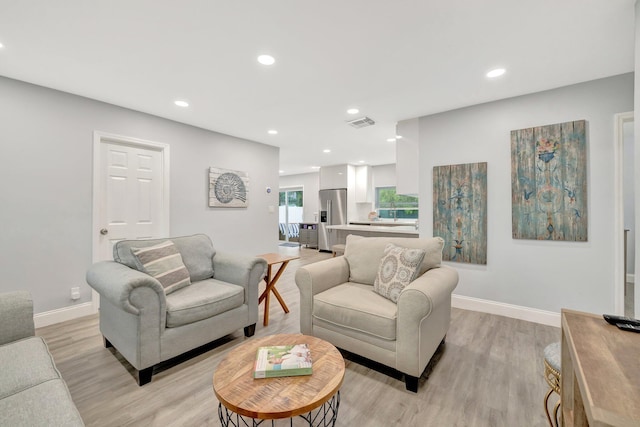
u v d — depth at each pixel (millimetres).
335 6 1625
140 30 1842
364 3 1602
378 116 3504
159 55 2143
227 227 4340
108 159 3137
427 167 3436
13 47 2027
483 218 3020
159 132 3523
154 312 1781
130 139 3248
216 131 4176
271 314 2984
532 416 1508
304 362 1259
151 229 3484
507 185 2916
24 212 2568
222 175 4219
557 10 1654
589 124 2535
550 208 2676
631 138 4305
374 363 2035
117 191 3205
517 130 2834
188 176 3834
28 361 1154
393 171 7375
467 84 2619
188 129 3836
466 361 2041
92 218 2941
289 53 2121
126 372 1882
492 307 2980
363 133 4309
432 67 2322
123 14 1687
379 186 7629
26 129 2574
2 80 2461
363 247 2562
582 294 2570
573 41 1961
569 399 1043
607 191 2467
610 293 2457
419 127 3506
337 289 2279
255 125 3895
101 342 2301
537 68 2326
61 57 2164
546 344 2297
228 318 2234
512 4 1608
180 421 1466
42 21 1742
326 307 2031
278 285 4141
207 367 1962
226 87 2693
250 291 2422
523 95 2834
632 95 2391
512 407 1576
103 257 3076
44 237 2668
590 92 2533
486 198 3018
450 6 1626
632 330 946
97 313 2939
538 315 2746
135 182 3350
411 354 1673
